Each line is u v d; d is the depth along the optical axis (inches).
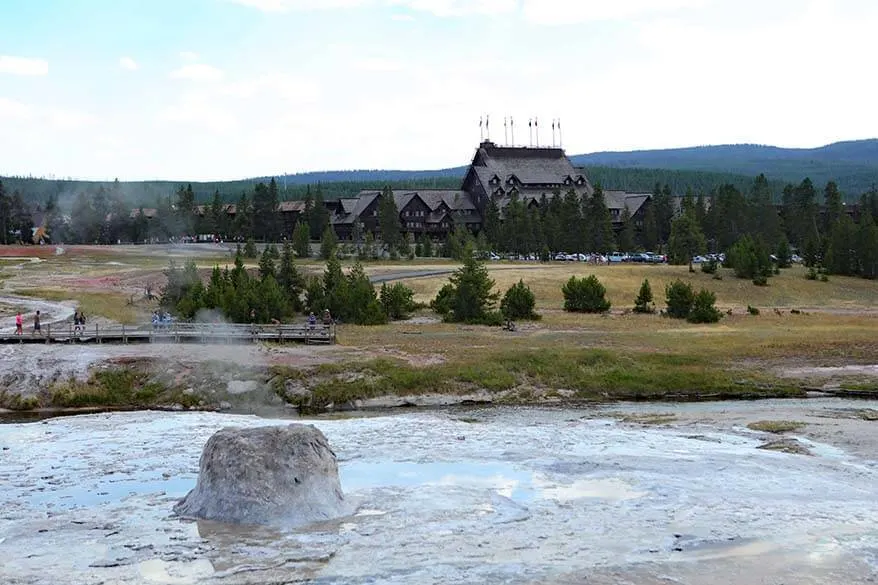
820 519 1005.8
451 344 2417.6
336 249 5378.9
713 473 1237.7
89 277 4222.4
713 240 5767.7
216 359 2060.8
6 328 2578.7
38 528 971.9
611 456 1349.7
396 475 1222.3
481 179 7229.3
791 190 6796.3
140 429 1556.3
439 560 868.6
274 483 1016.9
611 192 7391.7
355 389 1937.7
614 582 810.8
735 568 846.5
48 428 1569.9
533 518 1010.1
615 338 2596.0
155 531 956.6
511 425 1648.6
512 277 4183.1
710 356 2314.2
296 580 817.5
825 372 2186.3
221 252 5915.4
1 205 7327.8
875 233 4495.6
